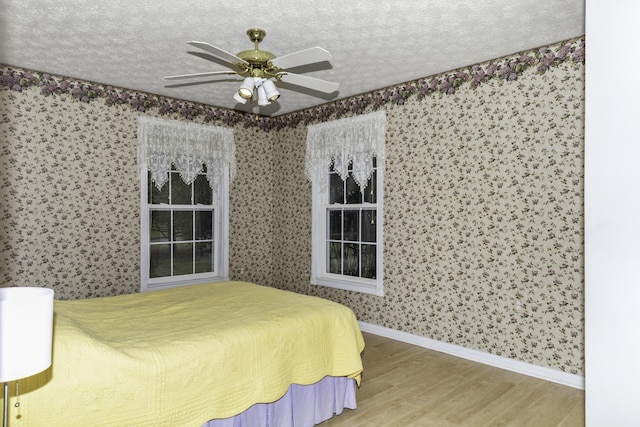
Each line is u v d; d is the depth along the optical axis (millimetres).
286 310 2584
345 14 2707
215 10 2648
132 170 4312
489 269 3539
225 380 2037
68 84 3934
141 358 1833
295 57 2463
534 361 3277
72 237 3967
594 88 1554
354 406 2680
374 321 4414
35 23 2822
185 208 4820
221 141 5031
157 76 3887
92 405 1676
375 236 4512
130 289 4309
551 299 3197
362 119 4473
